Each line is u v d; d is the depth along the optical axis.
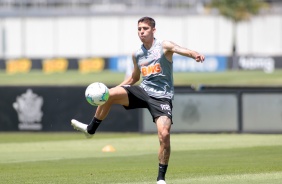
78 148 53.38
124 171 37.69
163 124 29.69
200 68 164.62
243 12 197.75
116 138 61.44
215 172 36.41
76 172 37.72
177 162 41.91
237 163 40.56
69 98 68.38
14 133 68.94
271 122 62.66
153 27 30.28
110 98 30.75
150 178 34.50
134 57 31.12
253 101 63.16
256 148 49.53
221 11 198.50
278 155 44.53
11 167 41.03
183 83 124.62
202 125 64.38
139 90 30.67
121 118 66.94
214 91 64.00
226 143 54.41
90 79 140.75
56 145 56.06
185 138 59.81
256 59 164.50
